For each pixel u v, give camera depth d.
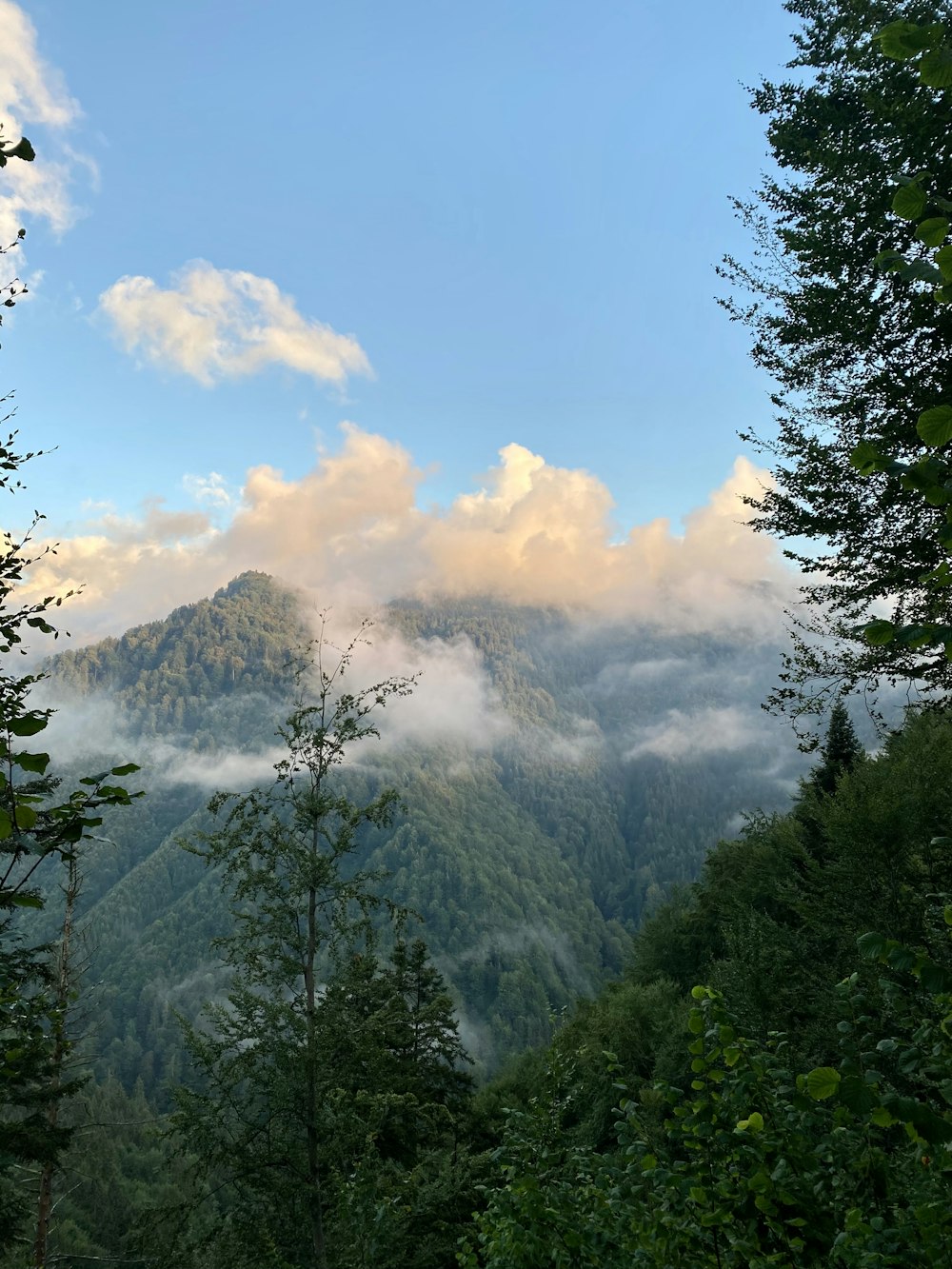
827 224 10.31
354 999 12.10
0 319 5.39
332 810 11.90
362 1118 10.75
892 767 17.64
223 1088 10.62
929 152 9.20
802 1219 3.10
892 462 2.56
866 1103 2.48
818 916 16.83
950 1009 2.83
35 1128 11.80
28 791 2.33
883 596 10.34
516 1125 5.00
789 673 11.15
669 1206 3.58
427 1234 9.97
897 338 10.16
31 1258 13.34
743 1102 3.29
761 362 12.05
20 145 3.12
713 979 17.95
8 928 10.90
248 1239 9.84
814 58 11.44
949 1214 2.61
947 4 9.03
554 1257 3.89
